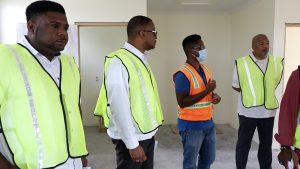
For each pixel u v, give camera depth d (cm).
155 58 555
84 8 384
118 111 160
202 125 223
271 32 385
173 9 530
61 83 120
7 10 374
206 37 555
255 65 277
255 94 272
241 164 284
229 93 567
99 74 493
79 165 134
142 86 169
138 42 174
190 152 224
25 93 107
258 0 426
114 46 480
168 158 369
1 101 104
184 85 219
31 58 112
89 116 519
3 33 376
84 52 478
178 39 554
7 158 110
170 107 570
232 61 549
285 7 375
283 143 149
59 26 114
